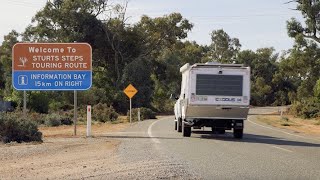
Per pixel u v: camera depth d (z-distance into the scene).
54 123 41.84
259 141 27.50
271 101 148.75
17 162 17.20
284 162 17.59
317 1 84.69
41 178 13.66
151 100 91.38
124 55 91.44
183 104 29.75
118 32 89.31
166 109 95.75
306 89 89.50
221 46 170.25
